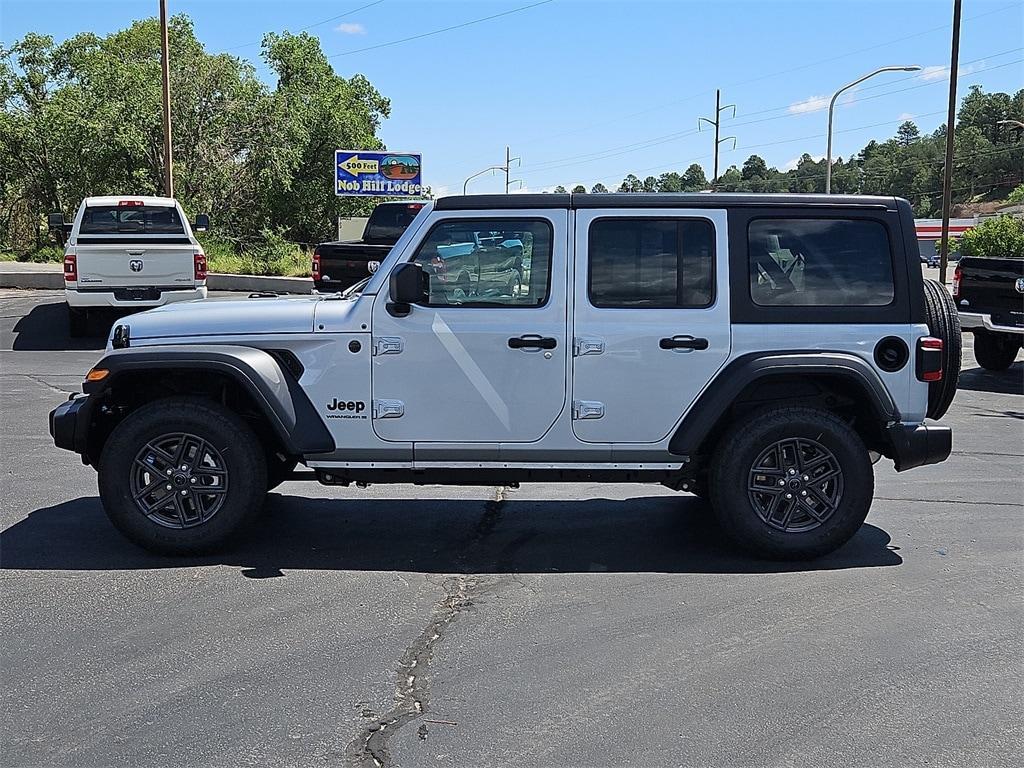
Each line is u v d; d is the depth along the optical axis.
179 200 34.09
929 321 6.03
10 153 32.44
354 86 51.88
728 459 5.74
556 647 4.55
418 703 3.97
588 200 5.75
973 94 139.38
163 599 5.12
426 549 6.09
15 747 3.60
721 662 4.39
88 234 15.11
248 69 36.47
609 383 5.72
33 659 4.36
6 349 14.80
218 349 5.67
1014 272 13.59
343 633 4.70
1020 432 10.14
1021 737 3.73
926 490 7.70
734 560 5.91
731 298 5.74
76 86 33.91
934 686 4.17
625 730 3.76
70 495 7.14
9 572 5.51
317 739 3.67
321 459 5.82
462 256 5.76
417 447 5.76
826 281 5.81
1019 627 4.84
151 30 46.16
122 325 5.82
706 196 5.79
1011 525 6.70
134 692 4.04
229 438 5.67
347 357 5.73
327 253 15.07
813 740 3.70
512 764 3.50
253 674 4.23
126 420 5.67
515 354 5.70
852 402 6.00
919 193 100.00
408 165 39.94
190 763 3.49
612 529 6.57
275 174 35.91
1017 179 112.56
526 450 5.76
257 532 6.39
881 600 5.21
